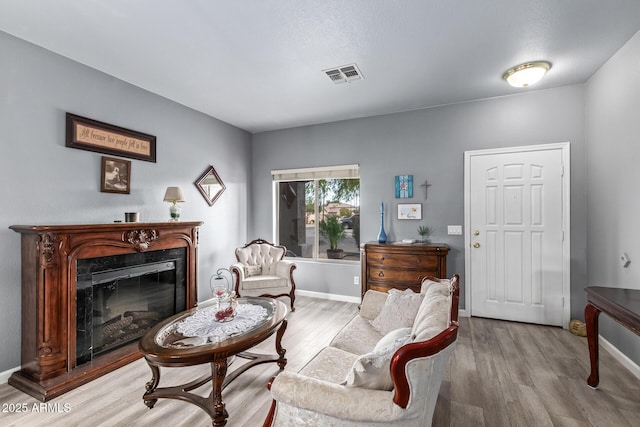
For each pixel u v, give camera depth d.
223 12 2.06
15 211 2.35
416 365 1.10
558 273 3.34
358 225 4.48
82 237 2.44
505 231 3.55
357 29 2.27
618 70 2.59
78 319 2.43
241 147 4.87
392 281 3.54
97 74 2.88
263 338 2.02
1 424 1.83
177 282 3.38
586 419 1.84
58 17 2.10
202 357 1.74
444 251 3.33
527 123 3.45
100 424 1.83
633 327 1.66
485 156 3.64
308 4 1.98
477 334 3.16
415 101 3.72
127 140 3.14
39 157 2.48
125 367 2.56
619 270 2.61
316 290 4.64
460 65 2.83
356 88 3.34
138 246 2.87
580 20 2.17
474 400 2.04
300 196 4.89
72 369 2.35
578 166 3.26
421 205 3.95
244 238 4.92
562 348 2.82
